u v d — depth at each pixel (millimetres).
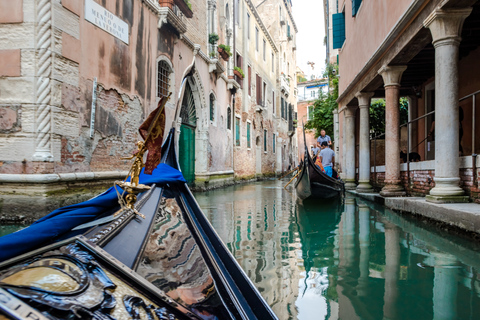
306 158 8297
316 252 4215
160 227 2086
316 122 19922
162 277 1403
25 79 5938
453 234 4699
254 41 22109
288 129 32844
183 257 1765
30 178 5730
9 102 5973
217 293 1499
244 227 5887
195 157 13445
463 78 8836
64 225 1584
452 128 5285
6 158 5957
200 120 13367
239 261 3848
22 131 5938
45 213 5758
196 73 12445
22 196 5836
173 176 3492
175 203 2979
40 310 822
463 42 7785
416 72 9648
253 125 21844
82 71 6688
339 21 13719
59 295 909
